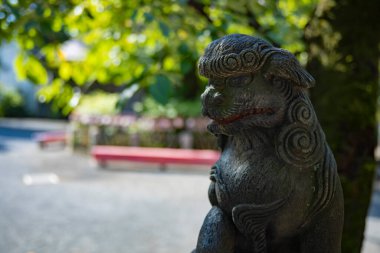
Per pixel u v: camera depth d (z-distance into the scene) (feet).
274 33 7.68
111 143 30.35
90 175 24.20
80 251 12.77
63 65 8.75
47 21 7.46
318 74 7.04
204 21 7.57
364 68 6.79
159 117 29.84
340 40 6.84
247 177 3.71
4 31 7.52
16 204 17.98
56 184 21.85
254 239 3.77
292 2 9.48
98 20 8.59
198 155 26.35
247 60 3.58
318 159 3.68
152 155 26.07
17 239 13.74
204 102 3.80
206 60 3.74
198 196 19.67
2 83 59.47
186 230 14.79
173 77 7.27
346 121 6.75
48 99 8.98
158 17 7.20
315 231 3.86
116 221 15.79
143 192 20.34
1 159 29.01
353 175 6.75
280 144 3.64
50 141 34.12
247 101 3.64
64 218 16.10
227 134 3.82
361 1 6.77
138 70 8.18
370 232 14.58
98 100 33.19
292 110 3.64
